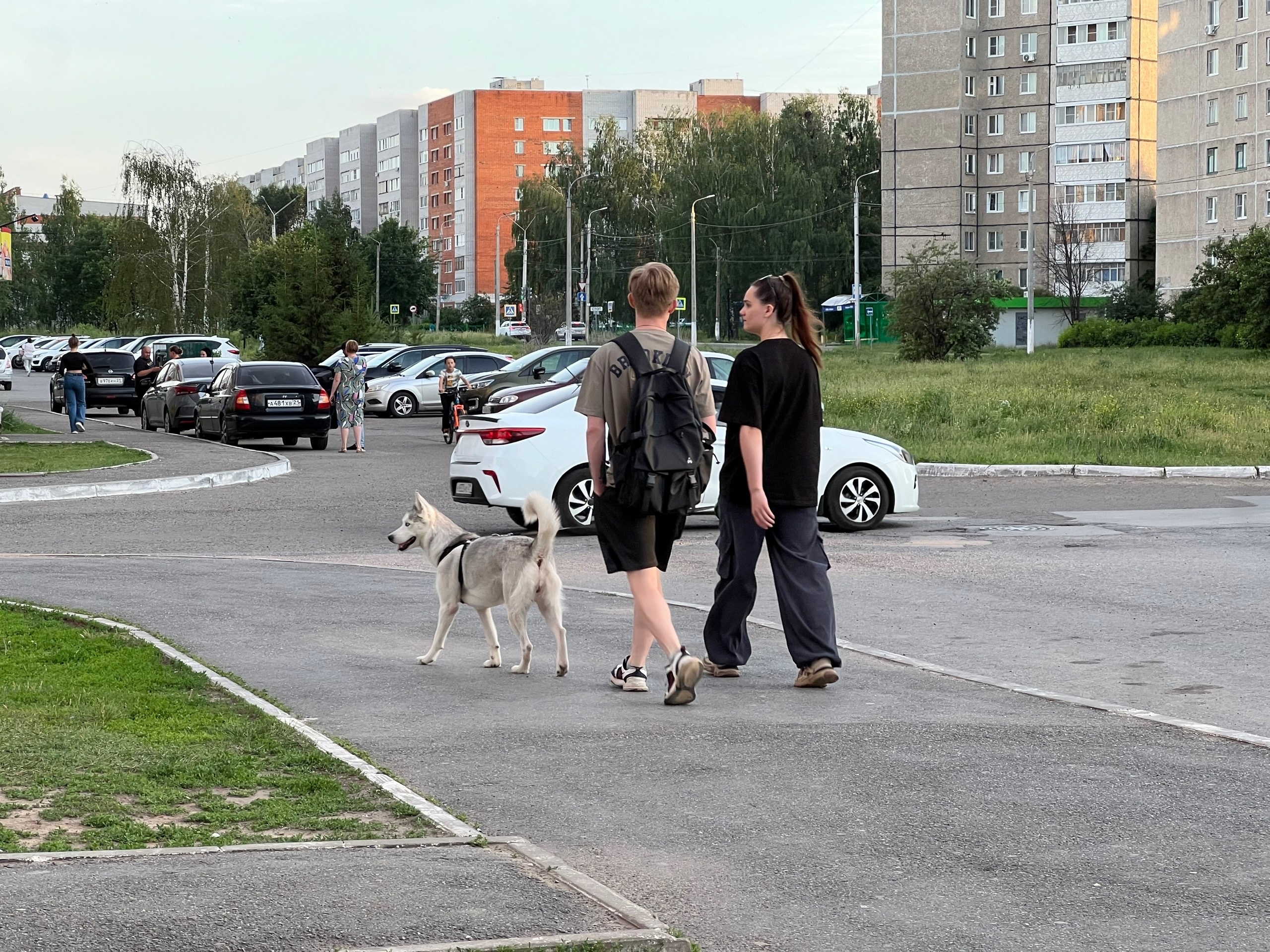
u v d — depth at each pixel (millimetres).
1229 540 13750
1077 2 101062
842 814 5371
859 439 15086
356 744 6434
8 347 80188
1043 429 26641
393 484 20312
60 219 130750
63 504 17812
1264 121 84188
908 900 4453
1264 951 4047
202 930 3814
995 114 103500
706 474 7180
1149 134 101875
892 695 7496
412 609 10211
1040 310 94375
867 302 94500
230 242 82938
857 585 11375
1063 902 4441
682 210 91375
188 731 6391
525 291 96188
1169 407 29047
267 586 11234
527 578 7918
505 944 3742
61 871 4328
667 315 7285
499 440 14641
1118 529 14789
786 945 4094
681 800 5543
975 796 5602
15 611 9680
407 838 4789
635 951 3822
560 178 100938
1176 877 4680
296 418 27375
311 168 190375
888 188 104812
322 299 49438
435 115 156375
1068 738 6543
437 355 39156
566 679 7910
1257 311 61094
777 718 6961
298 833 4906
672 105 149750
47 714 6672
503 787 5727
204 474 20375
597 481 7246
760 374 7527
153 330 81375
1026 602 10500
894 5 103688
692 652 8688
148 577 11688
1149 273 102250
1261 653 8625
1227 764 6090
